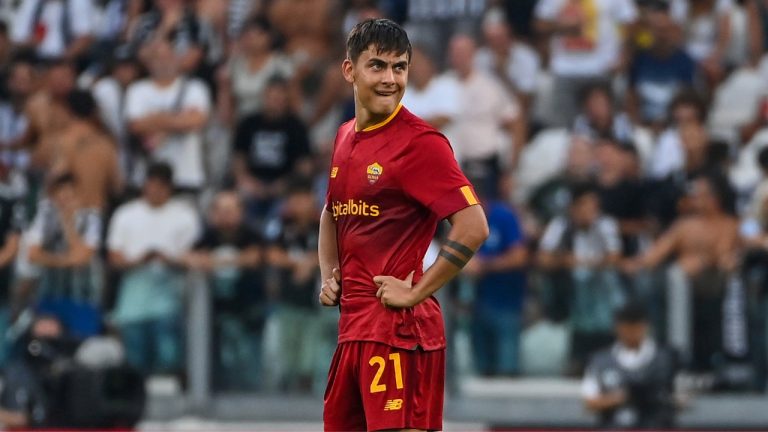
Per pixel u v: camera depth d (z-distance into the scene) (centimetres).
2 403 3881
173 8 4953
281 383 4131
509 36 4875
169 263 4181
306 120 4881
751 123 4762
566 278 4112
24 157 4694
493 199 4316
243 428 4088
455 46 4684
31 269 4203
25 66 4925
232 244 4181
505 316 4106
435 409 1930
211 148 4750
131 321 4162
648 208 4366
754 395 4053
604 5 4822
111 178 4500
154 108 4706
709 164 4450
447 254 1845
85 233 4278
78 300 4169
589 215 4131
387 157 1873
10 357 4122
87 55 4984
